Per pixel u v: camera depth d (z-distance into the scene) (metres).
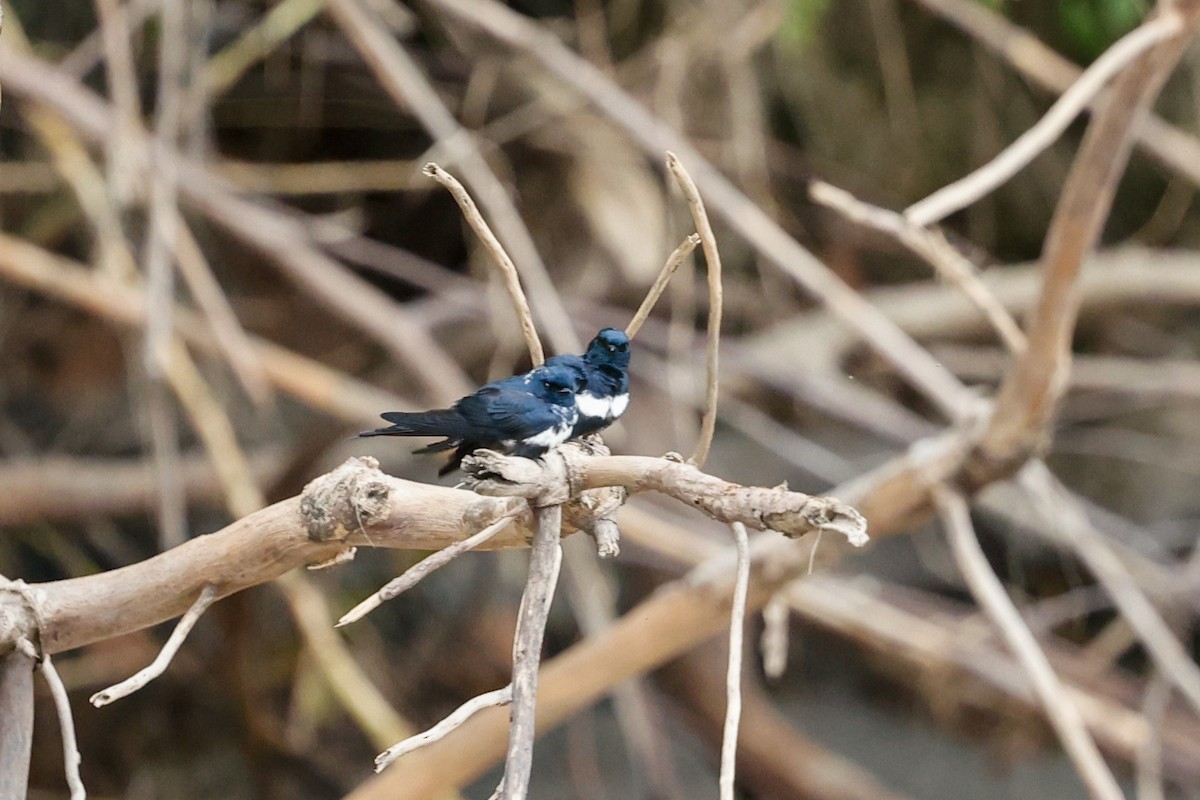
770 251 11.85
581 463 9.35
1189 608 15.45
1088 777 9.92
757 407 19.50
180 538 11.44
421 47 17.25
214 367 16.02
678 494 9.32
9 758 9.41
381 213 18.81
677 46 15.46
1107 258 19.42
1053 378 9.98
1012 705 17.41
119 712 18.28
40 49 16.55
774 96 19.03
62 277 12.98
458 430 9.48
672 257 9.40
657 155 12.78
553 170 17.48
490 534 9.32
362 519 9.41
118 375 19.64
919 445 10.10
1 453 18.38
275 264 13.90
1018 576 20.17
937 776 20.61
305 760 17.61
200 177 13.41
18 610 9.43
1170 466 21.62
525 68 16.50
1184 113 19.23
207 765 18.52
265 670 17.89
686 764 19.20
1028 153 9.80
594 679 10.12
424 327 15.84
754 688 17.27
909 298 19.25
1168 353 21.53
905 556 22.31
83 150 14.48
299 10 14.27
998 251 20.98
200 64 12.85
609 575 17.00
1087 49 16.88
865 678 22.67
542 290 11.20
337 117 17.72
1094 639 21.44
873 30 18.53
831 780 16.66
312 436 14.12
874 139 19.25
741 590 9.30
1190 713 16.39
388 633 19.41
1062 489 11.58
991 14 14.73
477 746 10.09
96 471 16.94
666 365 15.66
